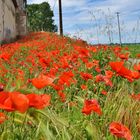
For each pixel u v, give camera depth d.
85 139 2.69
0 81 5.41
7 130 2.29
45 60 5.00
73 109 3.46
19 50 13.89
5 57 6.09
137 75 3.26
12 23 36.50
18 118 2.31
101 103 4.06
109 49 9.38
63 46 16.78
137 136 3.12
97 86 4.66
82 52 6.38
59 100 3.77
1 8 28.75
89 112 2.40
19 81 3.79
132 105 3.52
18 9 40.75
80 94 4.25
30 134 2.38
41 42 19.92
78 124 2.88
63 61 5.57
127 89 4.24
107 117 3.23
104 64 8.21
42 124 2.29
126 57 6.14
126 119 3.22
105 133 3.03
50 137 2.28
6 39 30.50
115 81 4.59
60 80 3.65
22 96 1.68
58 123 2.44
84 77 4.32
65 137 2.38
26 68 6.74
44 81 2.37
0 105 1.66
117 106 3.52
